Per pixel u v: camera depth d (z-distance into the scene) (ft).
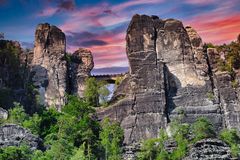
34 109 505.25
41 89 538.88
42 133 460.14
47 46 555.69
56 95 538.47
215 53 517.96
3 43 546.67
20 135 410.93
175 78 500.74
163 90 490.49
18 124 432.66
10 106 485.97
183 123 481.87
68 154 408.05
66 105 499.10
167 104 491.31
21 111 464.24
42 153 397.60
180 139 450.30
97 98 539.29
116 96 507.30
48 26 562.25
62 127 445.37
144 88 492.95
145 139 475.31
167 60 505.66
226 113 487.20
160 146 452.76
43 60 550.36
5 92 488.85
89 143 440.04
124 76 543.80
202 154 432.66
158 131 476.54
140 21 513.04
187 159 434.30
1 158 360.69
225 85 497.46
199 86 498.28
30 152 393.29
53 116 489.67
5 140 403.54
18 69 533.14
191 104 491.31
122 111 490.49
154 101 487.20
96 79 569.23
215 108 489.67
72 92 556.10
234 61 517.96
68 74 557.74
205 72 503.20
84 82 560.20
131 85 496.23
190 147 442.09
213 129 471.21
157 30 513.86
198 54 509.35
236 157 437.58
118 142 462.60
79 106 478.59
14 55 532.73
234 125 483.10
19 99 502.79
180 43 509.35
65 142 416.46
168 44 508.94
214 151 434.71
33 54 560.20
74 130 445.37
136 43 507.30
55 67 549.13
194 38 515.09
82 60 571.69
